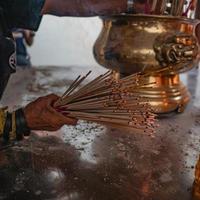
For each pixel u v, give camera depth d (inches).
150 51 39.7
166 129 42.0
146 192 28.1
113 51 41.6
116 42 41.4
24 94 54.1
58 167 31.9
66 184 29.1
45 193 27.7
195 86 63.4
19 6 35.5
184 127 42.9
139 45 39.9
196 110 49.6
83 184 29.1
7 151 34.8
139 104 30.8
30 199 26.9
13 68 35.0
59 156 34.0
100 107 30.1
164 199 27.2
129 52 40.4
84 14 44.9
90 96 30.4
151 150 36.0
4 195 27.3
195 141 38.8
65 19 117.1
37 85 59.6
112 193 27.9
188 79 68.8
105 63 43.9
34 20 36.6
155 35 39.7
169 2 41.8
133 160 33.6
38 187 28.5
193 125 43.6
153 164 32.9
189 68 42.2
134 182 29.6
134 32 40.3
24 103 49.6
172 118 45.8
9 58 34.1
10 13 35.9
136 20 39.8
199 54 42.8
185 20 40.3
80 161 33.1
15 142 36.9
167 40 38.7
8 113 31.8
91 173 31.0
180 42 38.6
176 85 45.3
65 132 39.9
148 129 31.9
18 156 33.8
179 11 41.5
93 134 39.7
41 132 39.6
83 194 27.7
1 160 32.9
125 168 32.0
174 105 44.1
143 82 39.9
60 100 30.6
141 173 31.2
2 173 30.6
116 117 30.1
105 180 29.8
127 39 40.6
